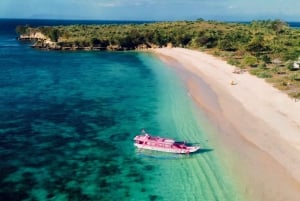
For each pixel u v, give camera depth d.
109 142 43.34
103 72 89.00
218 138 43.56
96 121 50.75
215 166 36.59
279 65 84.50
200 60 100.94
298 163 36.59
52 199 30.72
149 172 35.75
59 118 51.84
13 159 38.09
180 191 32.03
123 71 90.25
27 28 192.88
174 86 71.38
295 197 30.86
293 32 152.25
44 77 82.50
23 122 49.72
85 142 43.19
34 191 31.92
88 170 36.06
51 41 145.50
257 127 46.03
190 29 156.38
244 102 56.28
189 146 41.12
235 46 116.56
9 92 66.69
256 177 34.12
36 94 65.56
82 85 73.75
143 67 95.94
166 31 148.12
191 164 37.31
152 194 31.59
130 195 31.45
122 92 67.44
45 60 110.50
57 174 35.09
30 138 44.00
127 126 48.75
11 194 31.34
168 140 41.19
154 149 40.97
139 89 69.56
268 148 40.09
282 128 45.09
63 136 44.94
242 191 31.84
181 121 50.12
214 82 71.56
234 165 36.66
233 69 83.50
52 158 38.66
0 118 51.03
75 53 127.94
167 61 105.19
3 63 103.12
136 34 138.38
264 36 132.00
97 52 130.75
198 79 76.00
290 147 40.16
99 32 153.00
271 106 53.50
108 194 31.59
